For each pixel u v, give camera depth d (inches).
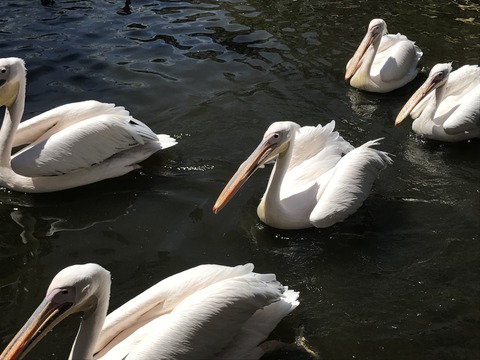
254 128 243.8
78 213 213.6
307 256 202.2
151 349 166.7
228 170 227.3
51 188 218.5
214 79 266.4
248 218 212.1
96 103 223.9
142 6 314.8
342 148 221.6
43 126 221.6
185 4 317.4
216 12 311.0
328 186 208.4
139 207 215.0
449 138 238.8
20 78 216.2
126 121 221.9
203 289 173.3
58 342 182.4
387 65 263.1
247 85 263.6
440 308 189.6
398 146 238.7
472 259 200.8
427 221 211.2
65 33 291.1
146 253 202.4
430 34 298.0
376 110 255.0
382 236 207.2
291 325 186.2
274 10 313.3
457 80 243.8
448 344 182.5
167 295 174.6
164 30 295.7
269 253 203.0
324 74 271.0
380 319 187.5
